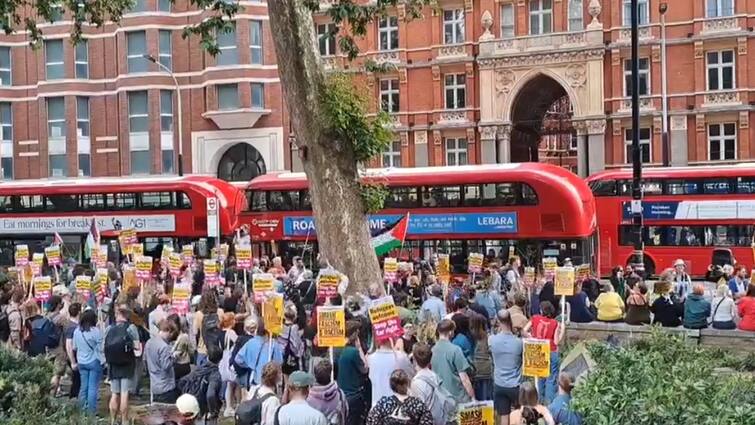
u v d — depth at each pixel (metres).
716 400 8.42
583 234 29.48
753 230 33.72
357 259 20.92
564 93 55.06
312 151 20.92
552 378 13.64
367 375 12.14
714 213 34.28
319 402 10.45
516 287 20.97
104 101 56.09
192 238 36.16
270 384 10.66
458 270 30.70
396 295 20.30
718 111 46.25
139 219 36.75
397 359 11.71
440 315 16.58
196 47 54.47
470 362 12.85
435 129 52.31
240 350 13.48
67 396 15.70
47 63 56.12
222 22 21.98
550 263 21.92
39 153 56.25
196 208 36.16
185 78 54.66
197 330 16.06
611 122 48.50
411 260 29.84
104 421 11.53
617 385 8.78
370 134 21.11
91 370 14.67
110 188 37.16
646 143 48.34
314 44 21.03
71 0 24.09
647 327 15.80
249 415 10.38
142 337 16.42
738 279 25.23
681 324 20.69
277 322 13.05
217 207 30.22
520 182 30.14
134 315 16.33
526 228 30.00
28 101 57.00
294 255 33.19
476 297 18.64
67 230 37.62
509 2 50.84
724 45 46.28
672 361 10.91
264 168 53.59
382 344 11.95
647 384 8.73
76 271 24.39
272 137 53.22
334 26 22.16
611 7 48.41
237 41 52.88
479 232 30.55
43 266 30.00
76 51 56.03
